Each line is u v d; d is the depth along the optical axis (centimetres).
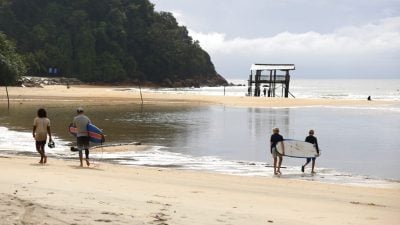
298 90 15712
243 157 2136
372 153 2369
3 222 695
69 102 6297
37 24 15362
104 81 14838
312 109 5706
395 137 3083
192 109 5441
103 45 15512
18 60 9894
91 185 1114
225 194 1137
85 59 14775
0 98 6462
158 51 16238
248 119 4266
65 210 789
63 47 14775
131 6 17038
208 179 1462
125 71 15425
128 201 919
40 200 860
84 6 16238
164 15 18500
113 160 1942
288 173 1747
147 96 7356
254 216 857
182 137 2884
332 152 2395
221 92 11925
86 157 1628
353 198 1224
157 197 1004
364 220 894
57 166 1556
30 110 4791
